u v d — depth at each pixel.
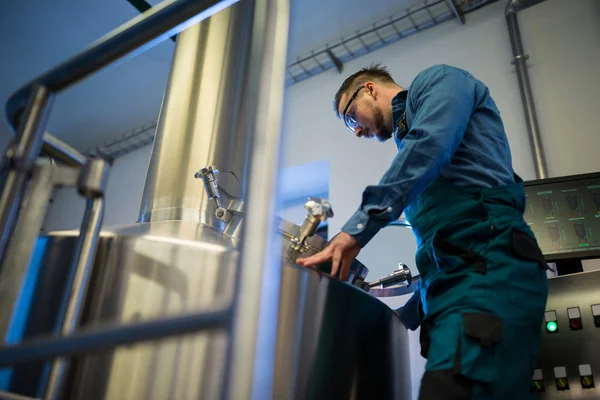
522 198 1.16
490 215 1.11
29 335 0.99
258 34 0.64
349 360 1.14
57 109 4.51
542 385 1.44
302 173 3.49
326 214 1.16
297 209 3.77
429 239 1.17
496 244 1.07
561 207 1.99
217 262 1.03
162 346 0.95
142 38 0.85
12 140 0.86
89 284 1.01
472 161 1.21
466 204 1.14
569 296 1.52
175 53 1.83
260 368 0.44
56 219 4.80
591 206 1.97
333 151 3.34
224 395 0.42
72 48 4.04
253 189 0.53
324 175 3.50
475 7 3.33
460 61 3.22
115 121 4.60
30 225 0.83
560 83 2.89
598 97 2.78
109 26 3.84
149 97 4.33
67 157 0.98
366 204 1.10
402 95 1.45
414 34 3.50
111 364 0.94
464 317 0.99
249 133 1.68
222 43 1.79
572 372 1.43
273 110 0.58
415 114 1.29
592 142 2.67
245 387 0.43
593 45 2.93
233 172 1.60
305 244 1.21
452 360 0.95
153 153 1.64
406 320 1.61
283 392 1.01
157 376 0.93
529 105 2.83
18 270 0.82
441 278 1.09
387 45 3.58
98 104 4.44
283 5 0.66
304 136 3.51
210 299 0.99
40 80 0.89
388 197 1.08
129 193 4.47
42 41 4.00
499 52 3.12
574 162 2.65
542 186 2.04
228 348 0.44
